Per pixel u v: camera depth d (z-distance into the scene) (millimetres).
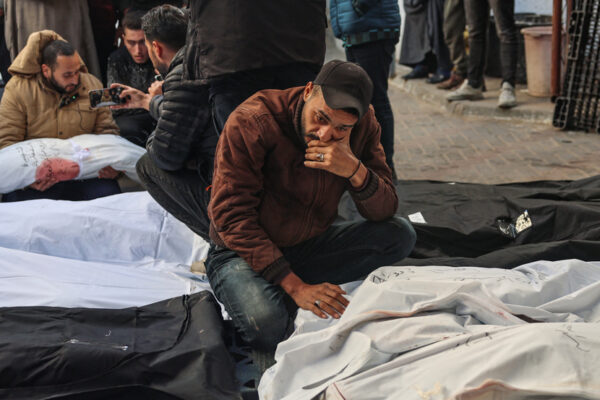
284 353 2162
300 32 2723
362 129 2393
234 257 2557
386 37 4266
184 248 3238
